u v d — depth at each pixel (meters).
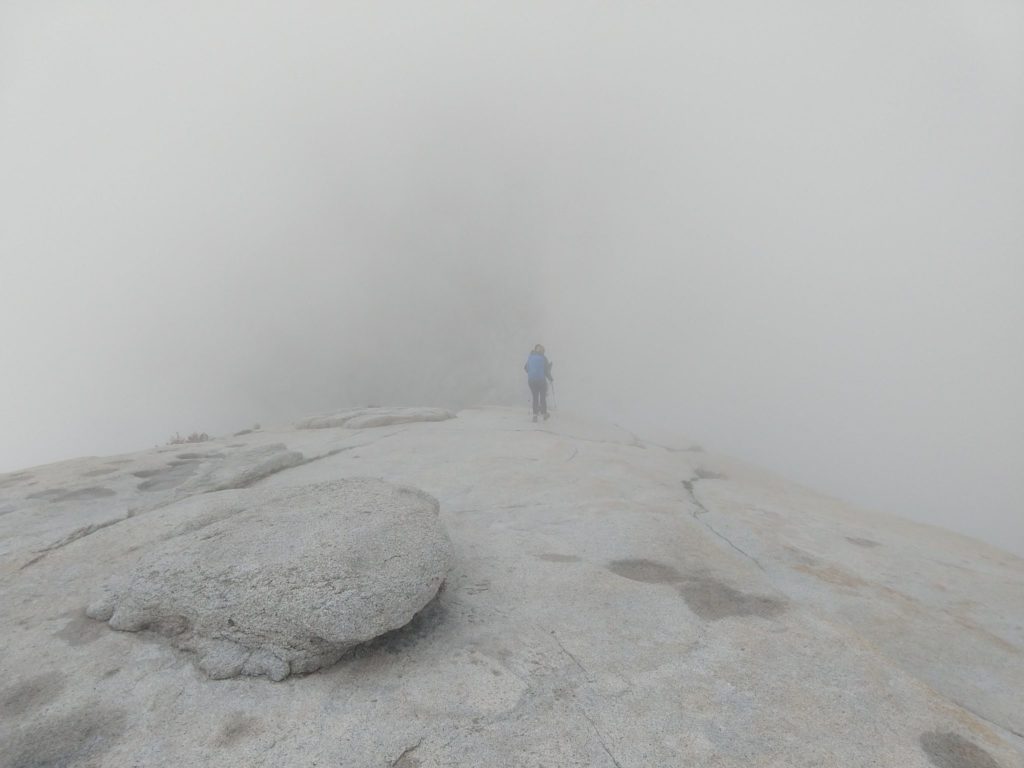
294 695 2.88
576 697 2.90
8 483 7.40
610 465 9.10
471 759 2.44
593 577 4.46
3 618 3.71
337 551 3.49
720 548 5.47
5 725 2.67
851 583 4.91
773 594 4.33
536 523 5.91
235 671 3.04
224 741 2.55
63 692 2.92
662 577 4.56
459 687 2.96
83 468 8.20
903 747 2.57
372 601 3.11
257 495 5.09
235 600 3.21
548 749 2.51
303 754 2.47
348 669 3.11
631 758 2.46
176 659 3.20
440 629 3.57
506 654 3.31
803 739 2.60
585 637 3.53
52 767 2.40
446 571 3.75
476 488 7.26
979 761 2.51
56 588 4.11
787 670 3.19
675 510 6.57
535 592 4.18
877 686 3.05
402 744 2.53
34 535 5.19
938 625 4.23
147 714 2.74
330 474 7.88
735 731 2.65
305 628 3.02
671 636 3.57
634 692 2.95
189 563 3.57
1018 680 3.54
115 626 3.50
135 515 5.91
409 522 4.07
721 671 3.16
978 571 5.73
